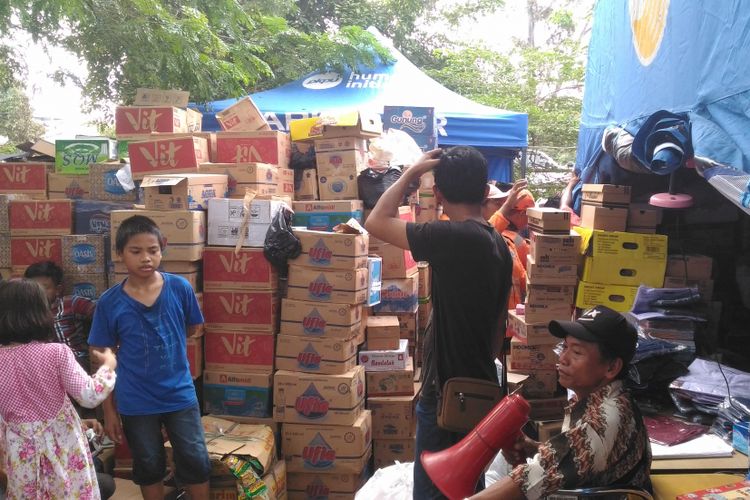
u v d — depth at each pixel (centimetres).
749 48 257
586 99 590
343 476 365
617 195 403
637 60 420
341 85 912
